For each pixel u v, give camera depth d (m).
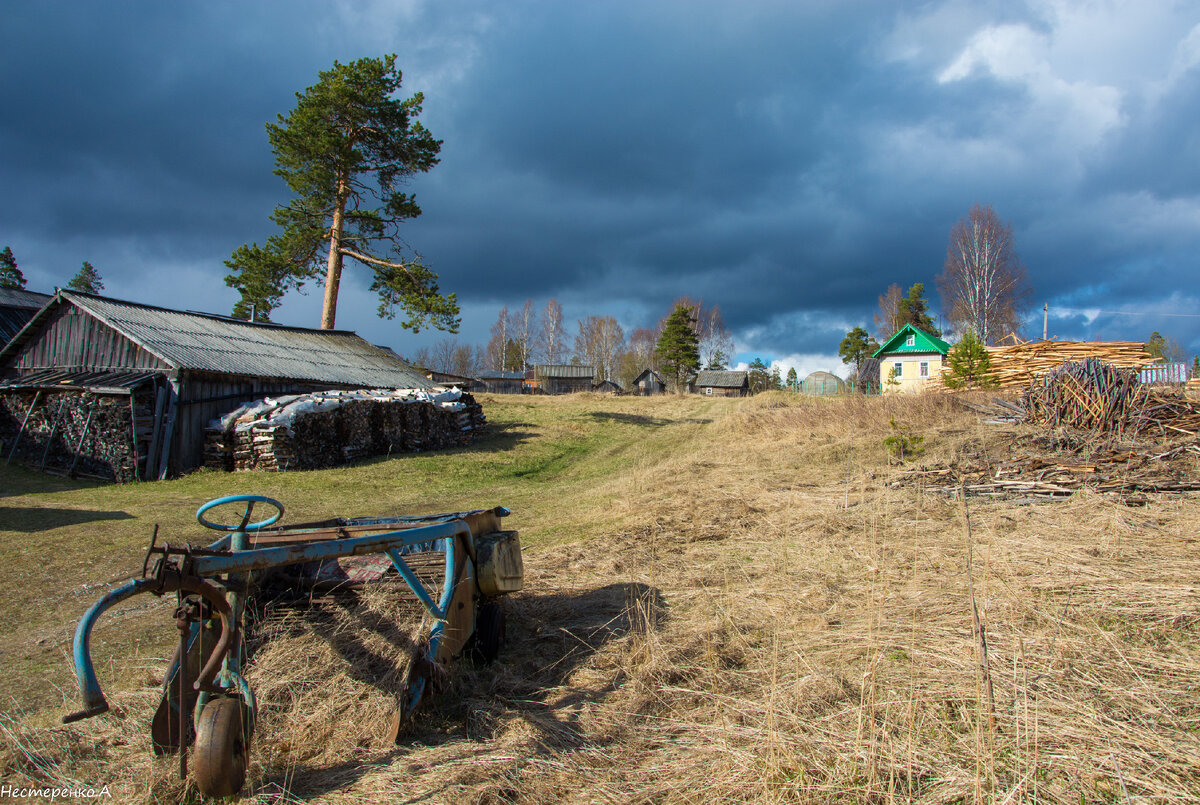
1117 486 8.62
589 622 5.22
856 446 14.84
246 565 2.82
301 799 2.91
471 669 4.38
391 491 13.84
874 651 4.18
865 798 2.75
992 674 3.73
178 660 3.11
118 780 3.06
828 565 6.43
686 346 71.75
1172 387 18.03
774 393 37.56
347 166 27.38
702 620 5.08
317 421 16.16
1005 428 14.41
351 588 4.28
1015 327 46.22
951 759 3.00
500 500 12.98
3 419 17.20
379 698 3.47
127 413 14.98
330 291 29.66
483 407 31.34
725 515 9.32
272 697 3.52
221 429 15.87
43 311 18.02
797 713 3.51
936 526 7.64
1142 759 2.91
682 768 3.11
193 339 19.03
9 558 7.84
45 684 4.46
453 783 2.99
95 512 10.78
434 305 28.11
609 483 14.78
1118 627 4.32
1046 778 2.82
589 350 94.69
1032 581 5.25
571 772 3.12
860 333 76.50
